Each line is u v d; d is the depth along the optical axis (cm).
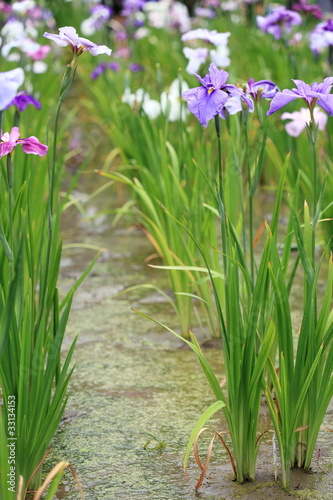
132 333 362
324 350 228
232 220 369
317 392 232
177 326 370
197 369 321
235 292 223
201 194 378
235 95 223
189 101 218
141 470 240
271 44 741
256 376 222
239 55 827
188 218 352
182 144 409
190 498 222
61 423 273
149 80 804
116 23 898
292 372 224
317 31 429
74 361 328
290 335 222
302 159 433
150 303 403
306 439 237
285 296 220
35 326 224
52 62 762
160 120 490
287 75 559
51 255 248
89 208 593
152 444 257
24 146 208
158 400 291
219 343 349
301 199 413
